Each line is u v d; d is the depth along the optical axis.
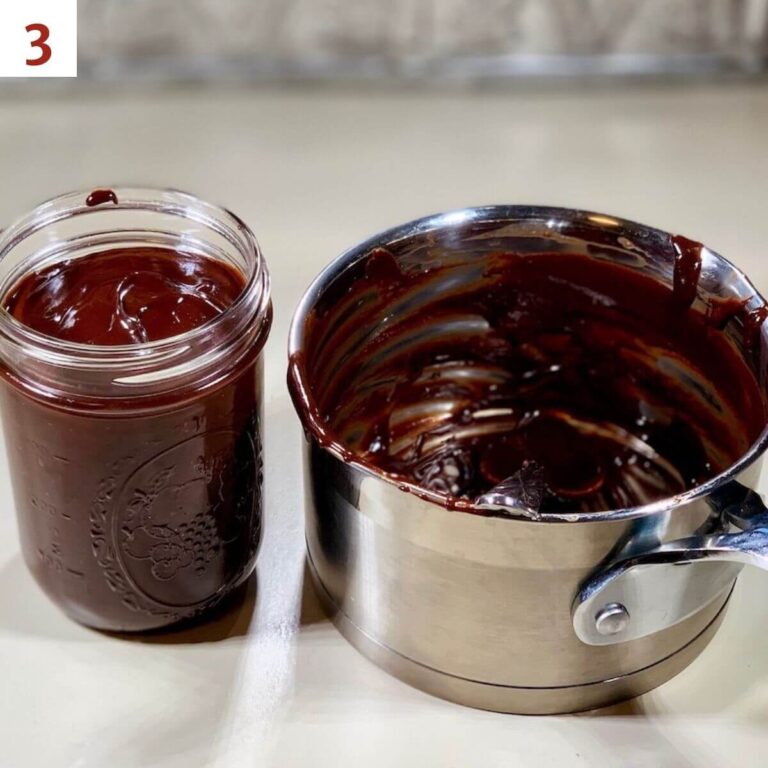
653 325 0.71
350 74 1.12
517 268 0.72
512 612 0.55
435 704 0.60
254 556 0.64
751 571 0.67
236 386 0.57
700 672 0.62
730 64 1.14
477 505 0.51
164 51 1.11
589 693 0.59
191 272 0.61
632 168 1.03
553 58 1.13
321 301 0.64
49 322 0.57
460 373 0.78
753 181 1.02
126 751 0.57
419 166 1.03
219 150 1.04
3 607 0.65
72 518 0.57
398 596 0.57
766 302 0.64
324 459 0.56
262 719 0.59
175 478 0.56
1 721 0.58
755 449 0.55
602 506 0.72
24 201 0.95
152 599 0.60
